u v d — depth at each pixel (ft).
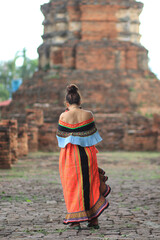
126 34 117.91
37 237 15.88
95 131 17.34
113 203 24.13
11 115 101.19
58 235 16.22
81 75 112.57
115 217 20.08
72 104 17.76
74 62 116.78
